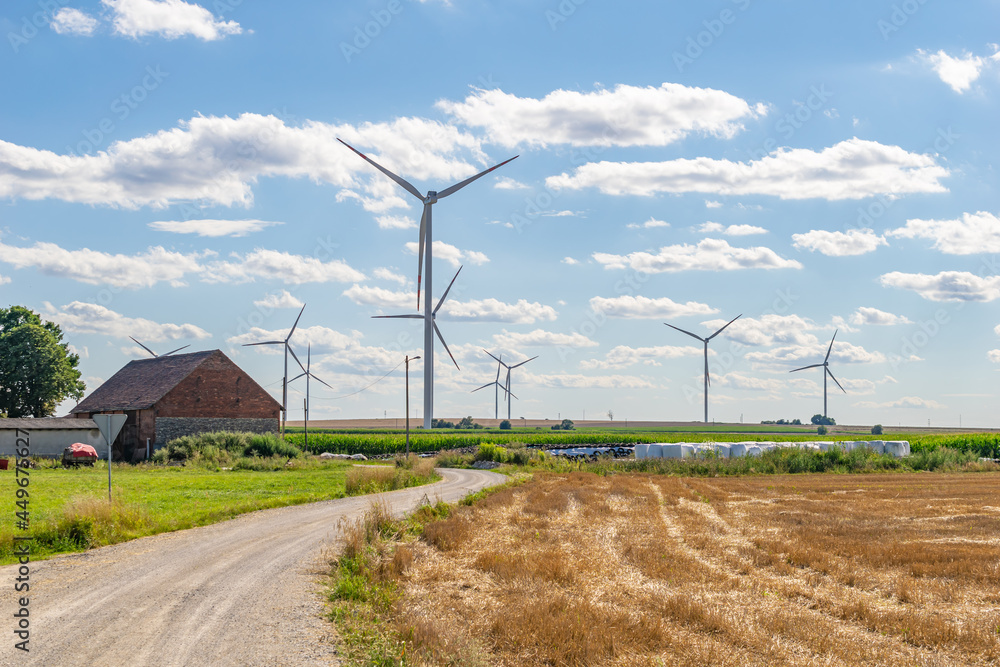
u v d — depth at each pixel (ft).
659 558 57.36
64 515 66.69
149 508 88.69
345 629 37.42
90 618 38.88
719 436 369.71
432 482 149.48
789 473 180.45
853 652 35.12
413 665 32.04
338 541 65.72
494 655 34.17
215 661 32.04
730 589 48.19
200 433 220.02
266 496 108.17
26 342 273.95
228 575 50.85
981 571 52.90
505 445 250.37
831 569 54.39
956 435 280.31
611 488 128.57
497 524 80.33
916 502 103.76
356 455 253.85
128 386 255.09
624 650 34.60
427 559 57.72
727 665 33.12
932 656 35.35
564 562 55.16
